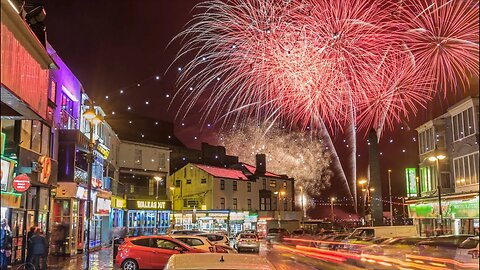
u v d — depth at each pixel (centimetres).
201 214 6306
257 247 3775
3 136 1814
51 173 2503
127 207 4838
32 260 1823
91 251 3266
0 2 891
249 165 7369
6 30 952
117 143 4766
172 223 5434
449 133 3722
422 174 4184
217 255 502
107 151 3762
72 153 2777
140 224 4975
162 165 5422
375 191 4844
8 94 1001
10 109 1202
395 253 2444
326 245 3709
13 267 1933
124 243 2023
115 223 4450
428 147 4038
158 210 5162
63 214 2759
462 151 3512
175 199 6619
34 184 2253
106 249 3606
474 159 3331
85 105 3253
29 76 1115
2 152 1803
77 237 2906
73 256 2780
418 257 2259
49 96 2530
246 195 6862
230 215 6400
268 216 7125
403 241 2506
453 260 1970
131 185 5009
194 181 6538
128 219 4822
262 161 7294
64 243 2695
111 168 4328
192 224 6297
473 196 3262
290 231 5897
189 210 6347
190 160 6894
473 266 1652
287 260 2964
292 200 7638
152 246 1998
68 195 2738
